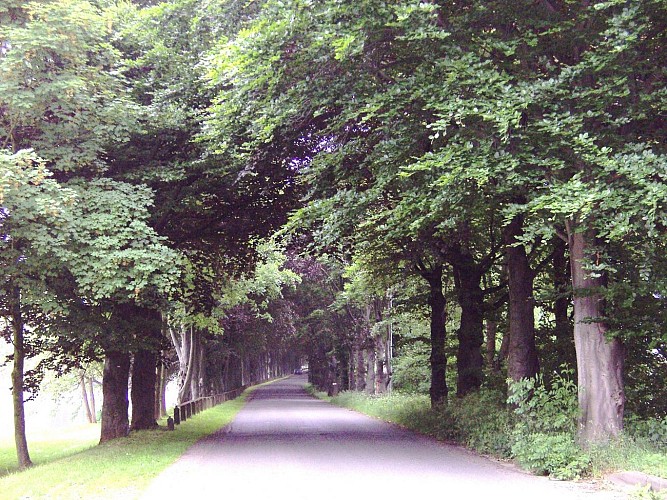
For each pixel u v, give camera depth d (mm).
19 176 13133
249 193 20156
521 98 10781
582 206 10086
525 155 11266
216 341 42719
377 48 13047
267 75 13430
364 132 14883
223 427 24125
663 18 10898
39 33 14305
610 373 12422
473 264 20844
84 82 15289
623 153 10984
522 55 12219
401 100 12656
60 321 17328
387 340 36625
